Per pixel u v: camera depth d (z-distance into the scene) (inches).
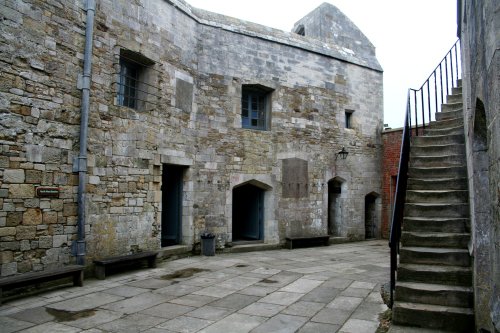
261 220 450.0
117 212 305.3
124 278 283.4
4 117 232.4
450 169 232.8
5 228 230.4
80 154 273.3
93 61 290.4
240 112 427.2
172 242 383.6
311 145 481.7
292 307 214.4
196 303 222.4
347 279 279.6
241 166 423.5
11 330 179.0
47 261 252.5
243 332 177.8
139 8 331.6
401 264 194.4
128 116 317.7
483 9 111.3
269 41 454.0
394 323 173.5
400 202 201.9
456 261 189.3
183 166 383.2
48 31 258.8
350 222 516.4
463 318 164.2
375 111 556.4
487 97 110.5
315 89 490.9
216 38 415.8
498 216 101.2
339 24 553.6
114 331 178.9
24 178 241.4
